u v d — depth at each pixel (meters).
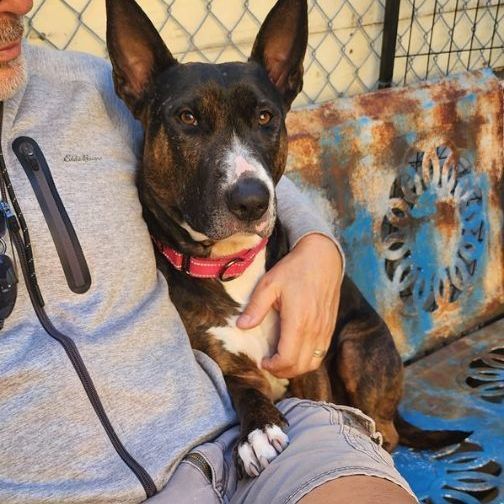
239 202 1.22
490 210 1.94
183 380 1.17
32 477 1.05
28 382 1.07
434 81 1.88
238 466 1.16
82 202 1.15
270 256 1.37
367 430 1.24
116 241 1.17
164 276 1.31
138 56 1.31
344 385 1.50
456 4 2.08
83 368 1.09
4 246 1.08
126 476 1.08
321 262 1.33
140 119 1.33
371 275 1.76
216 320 1.33
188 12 1.71
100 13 1.63
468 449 1.55
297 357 1.31
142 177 1.31
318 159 1.67
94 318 1.13
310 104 1.78
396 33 1.93
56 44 1.59
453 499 1.45
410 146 1.79
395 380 1.52
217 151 1.26
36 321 1.10
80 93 1.24
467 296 1.91
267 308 1.31
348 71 1.95
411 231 1.81
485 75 1.95
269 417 1.21
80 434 1.08
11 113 1.14
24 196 1.11
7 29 1.11
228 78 1.28
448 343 1.87
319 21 1.86
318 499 1.06
